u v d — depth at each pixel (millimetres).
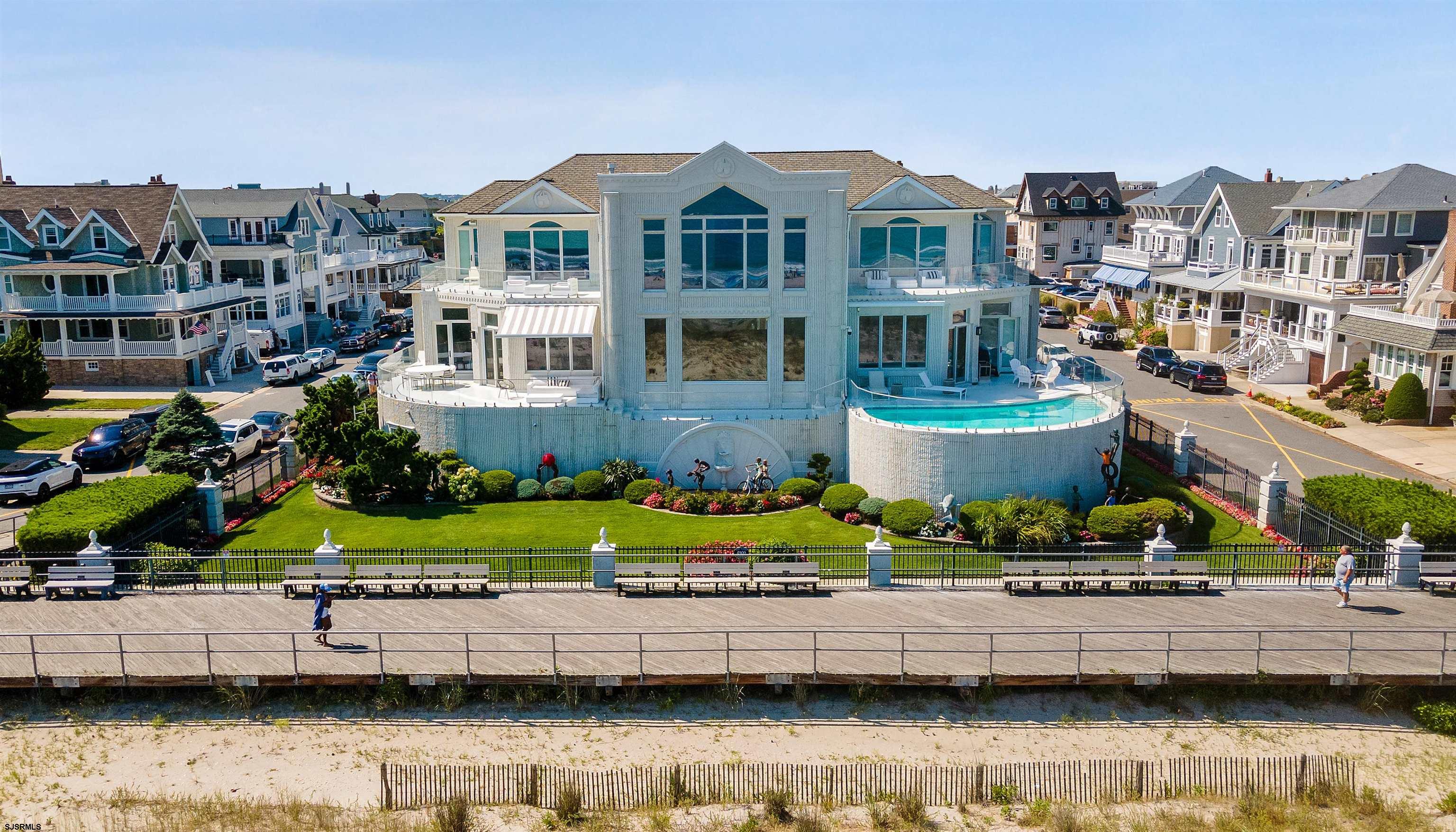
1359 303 56125
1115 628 27188
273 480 41375
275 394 60188
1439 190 57969
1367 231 57969
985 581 30750
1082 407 38500
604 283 40562
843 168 46438
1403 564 29984
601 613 28141
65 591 29234
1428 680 24766
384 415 42594
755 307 40688
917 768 22984
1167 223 86500
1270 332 61938
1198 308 72062
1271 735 24531
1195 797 22578
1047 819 21844
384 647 26062
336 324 82812
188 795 22172
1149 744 24156
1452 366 48688
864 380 43562
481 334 44188
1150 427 45219
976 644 26297
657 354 41250
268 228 79062
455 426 40500
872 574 30156
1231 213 71000
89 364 61438
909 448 36375
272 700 25234
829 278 40500
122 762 23250
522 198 43406
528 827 21641
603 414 40188
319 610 25781
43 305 60781
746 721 24766
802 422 39906
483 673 24734
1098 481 37719
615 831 21516
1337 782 22562
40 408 55688
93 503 32219
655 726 24578
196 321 64375
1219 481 40281
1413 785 22984
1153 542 30344
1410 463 43250
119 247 61219
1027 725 24719
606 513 37500
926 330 43406
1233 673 24828
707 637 26719
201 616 27828
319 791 22375
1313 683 24891
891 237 44875
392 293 97250
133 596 29234
